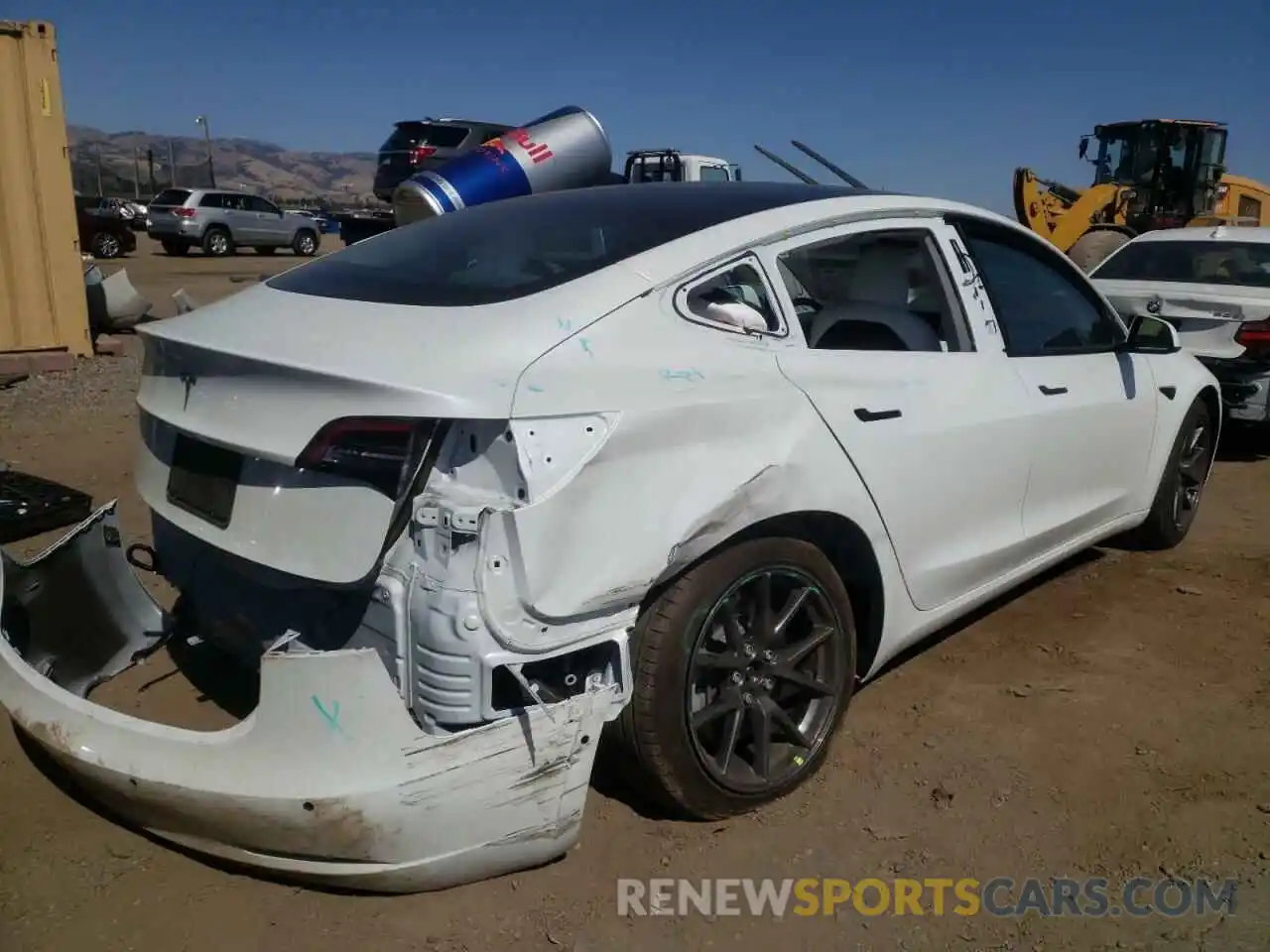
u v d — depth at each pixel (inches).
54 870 104.4
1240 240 306.8
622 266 108.3
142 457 116.5
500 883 104.3
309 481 93.4
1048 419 147.9
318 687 85.4
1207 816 118.0
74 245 364.8
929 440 126.6
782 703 120.5
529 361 94.9
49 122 351.9
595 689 93.4
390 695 85.3
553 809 92.7
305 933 96.8
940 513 131.0
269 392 95.1
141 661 134.0
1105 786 123.4
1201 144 606.5
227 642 112.3
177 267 882.1
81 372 354.3
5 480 208.7
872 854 110.5
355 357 94.7
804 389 113.3
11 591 117.0
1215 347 276.8
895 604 128.3
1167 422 184.4
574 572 90.8
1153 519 194.7
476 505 88.0
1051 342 157.8
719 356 108.6
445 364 92.4
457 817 88.2
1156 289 294.2
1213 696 145.8
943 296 140.6
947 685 147.6
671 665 102.6
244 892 102.0
